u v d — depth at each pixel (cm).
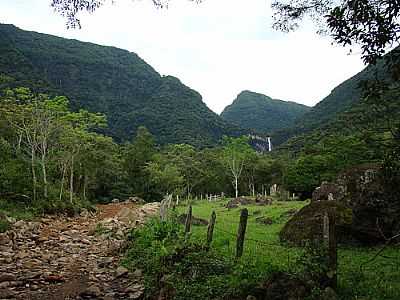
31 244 1563
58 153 3800
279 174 7156
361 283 844
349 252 1269
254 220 2302
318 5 853
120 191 6166
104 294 927
